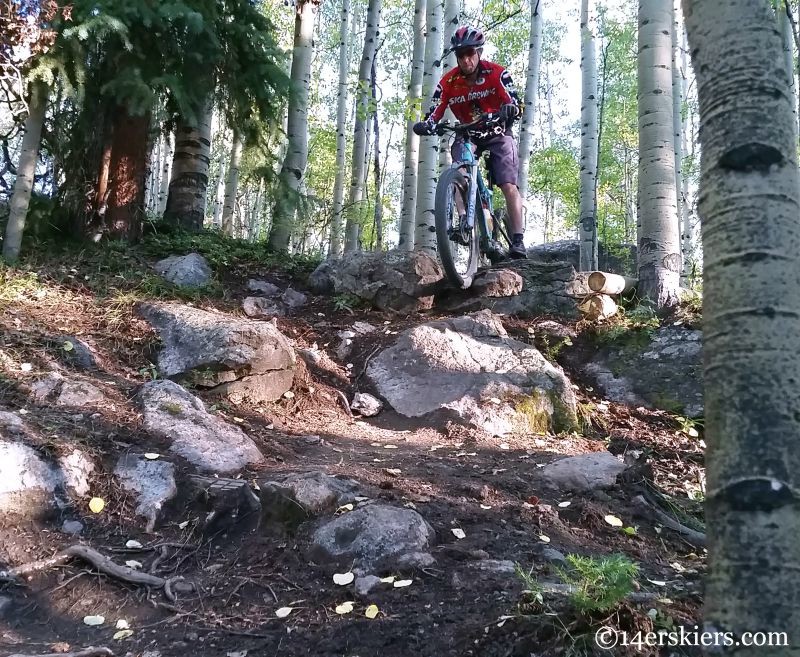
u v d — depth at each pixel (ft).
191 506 10.43
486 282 20.72
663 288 20.17
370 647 7.43
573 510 11.12
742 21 4.68
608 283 19.67
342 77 45.78
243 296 21.13
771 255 4.40
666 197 20.42
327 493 10.19
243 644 7.72
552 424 16.35
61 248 21.08
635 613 7.18
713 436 4.42
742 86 4.61
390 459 13.20
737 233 4.48
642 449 15.34
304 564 9.13
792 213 4.50
